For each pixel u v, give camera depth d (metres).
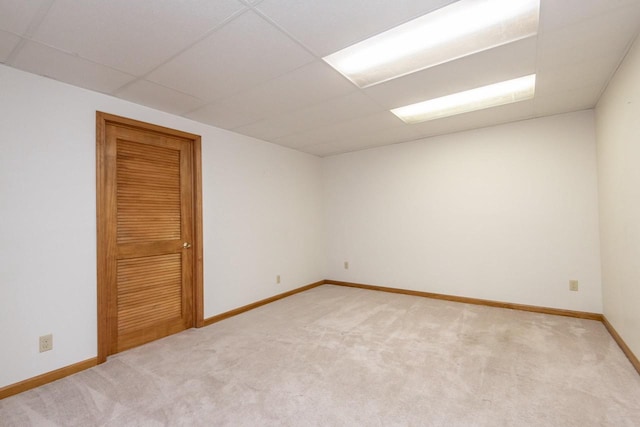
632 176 2.09
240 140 3.79
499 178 3.68
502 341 2.70
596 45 1.97
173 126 3.06
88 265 2.41
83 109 2.42
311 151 4.86
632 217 2.12
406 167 4.38
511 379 2.08
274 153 4.31
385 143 4.44
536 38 1.88
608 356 2.36
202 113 3.05
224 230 3.53
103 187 2.52
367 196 4.77
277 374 2.21
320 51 1.98
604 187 2.84
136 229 2.78
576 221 3.26
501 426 1.63
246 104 2.83
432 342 2.71
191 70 2.19
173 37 1.79
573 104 3.05
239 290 3.68
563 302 3.33
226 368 2.31
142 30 1.71
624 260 2.33
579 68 2.28
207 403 1.87
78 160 2.38
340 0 1.51
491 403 1.83
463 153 3.91
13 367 2.04
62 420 1.74
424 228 4.24
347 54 2.05
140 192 2.82
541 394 1.90
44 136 2.21
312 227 5.00
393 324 3.18
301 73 2.27
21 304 2.08
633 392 1.89
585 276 3.22
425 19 1.70
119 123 2.67
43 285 2.18
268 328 3.13
